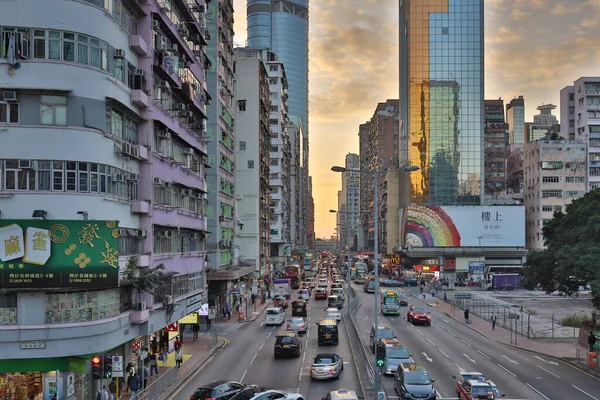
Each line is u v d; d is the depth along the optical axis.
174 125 40.06
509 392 31.34
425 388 28.41
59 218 27.33
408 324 62.84
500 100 166.25
